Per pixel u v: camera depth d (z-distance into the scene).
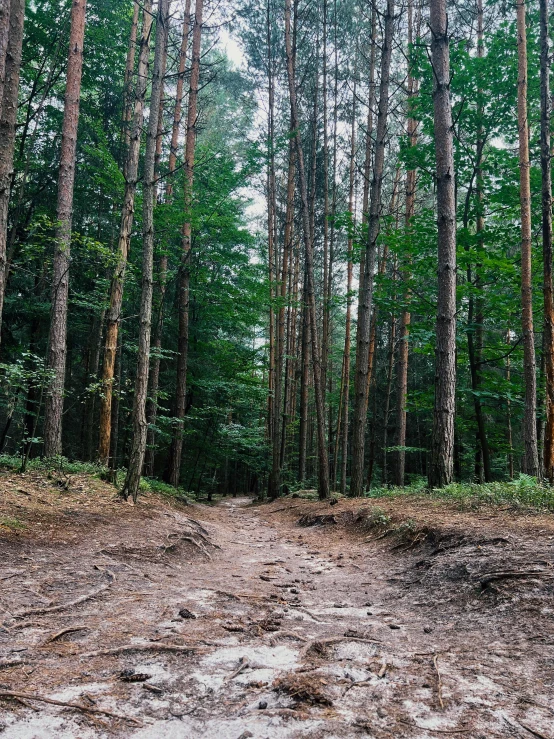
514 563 4.49
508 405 13.62
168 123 22.83
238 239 17.80
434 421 9.45
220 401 20.36
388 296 13.84
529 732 2.01
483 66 11.87
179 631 3.33
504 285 12.16
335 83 20.27
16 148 15.45
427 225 12.38
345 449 19.72
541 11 8.85
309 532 10.25
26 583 4.13
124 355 18.61
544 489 7.40
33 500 7.15
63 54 15.30
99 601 3.93
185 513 11.05
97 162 17.20
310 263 14.44
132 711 2.21
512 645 3.09
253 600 4.31
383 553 6.94
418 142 17.94
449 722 2.11
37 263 15.87
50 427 11.02
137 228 17.17
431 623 3.82
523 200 10.44
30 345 16.42
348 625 3.71
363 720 2.12
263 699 2.35
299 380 30.00
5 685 2.38
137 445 9.05
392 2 12.69
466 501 7.77
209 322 20.12
